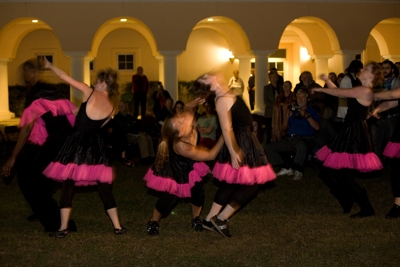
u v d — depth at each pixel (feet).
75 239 16.57
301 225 18.11
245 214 19.69
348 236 16.70
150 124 34.91
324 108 31.96
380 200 21.86
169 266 14.19
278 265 14.21
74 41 42.55
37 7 42.16
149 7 42.52
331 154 18.61
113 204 17.07
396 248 15.46
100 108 16.56
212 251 15.39
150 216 19.63
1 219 19.27
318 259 14.64
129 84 57.77
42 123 17.01
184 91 58.65
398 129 18.72
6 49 52.70
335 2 43.88
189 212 20.04
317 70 55.77
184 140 16.61
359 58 63.00
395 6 44.47
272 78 35.37
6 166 16.30
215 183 23.97
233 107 16.16
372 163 18.31
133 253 15.24
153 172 17.02
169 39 42.86
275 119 29.76
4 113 53.88
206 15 42.91
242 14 43.24
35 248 15.75
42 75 16.97
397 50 53.83
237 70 55.21
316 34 54.75
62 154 16.26
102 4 42.32
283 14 43.50
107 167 16.57
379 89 26.63
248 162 16.07
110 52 59.36
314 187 24.68
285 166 27.91
